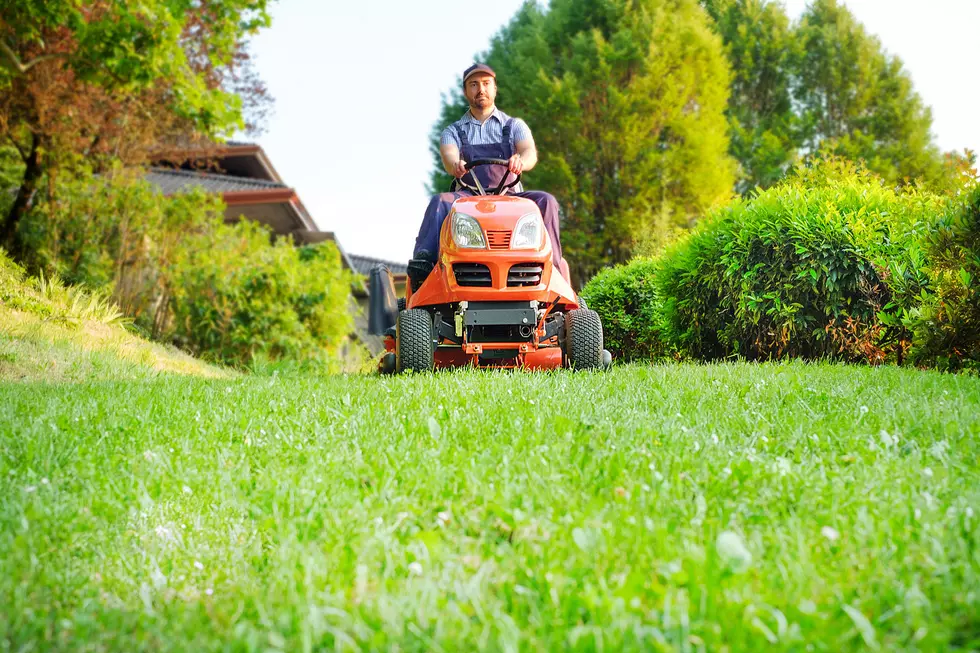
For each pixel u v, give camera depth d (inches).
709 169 955.3
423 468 109.9
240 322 530.6
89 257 503.5
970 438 120.6
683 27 1009.5
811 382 189.2
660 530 78.9
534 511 91.3
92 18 459.8
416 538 82.6
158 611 73.2
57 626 67.7
